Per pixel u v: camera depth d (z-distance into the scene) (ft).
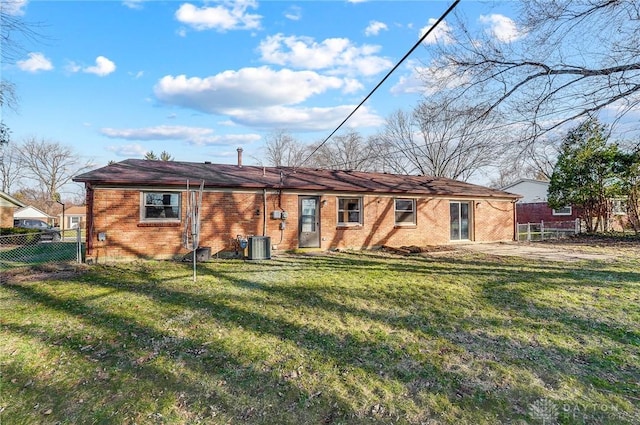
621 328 16.01
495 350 13.73
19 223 93.25
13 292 22.36
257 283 24.97
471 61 28.73
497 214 55.77
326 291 22.67
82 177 32.91
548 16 25.03
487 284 24.72
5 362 12.55
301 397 10.34
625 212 66.69
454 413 9.57
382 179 54.29
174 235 36.19
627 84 24.86
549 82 27.32
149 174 37.65
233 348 13.79
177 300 20.51
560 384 11.14
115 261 33.99
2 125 58.13
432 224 50.52
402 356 13.15
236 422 9.13
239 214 39.17
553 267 31.53
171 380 11.31
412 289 23.29
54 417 9.36
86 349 13.69
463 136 38.65
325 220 43.73
